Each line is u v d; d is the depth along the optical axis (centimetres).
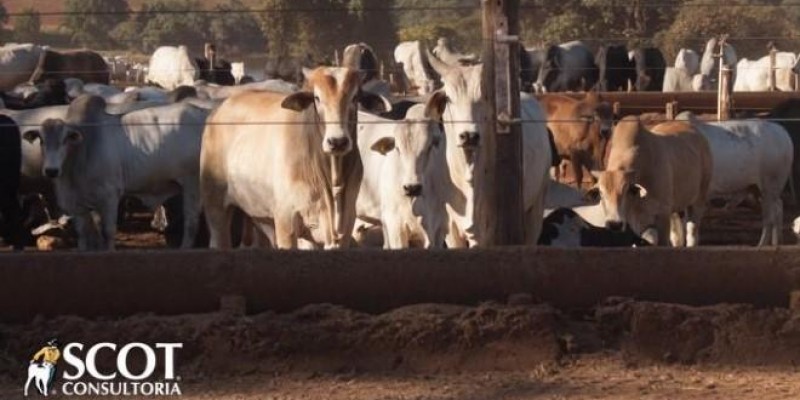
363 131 1597
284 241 1442
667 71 4681
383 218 1537
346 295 1191
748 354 1156
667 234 1939
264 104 1514
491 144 1330
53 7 9625
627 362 1145
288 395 1065
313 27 6203
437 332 1138
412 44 4925
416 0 7775
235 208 1581
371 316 1161
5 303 1182
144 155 2056
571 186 2309
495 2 1314
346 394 1065
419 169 1473
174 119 2088
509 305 1174
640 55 4559
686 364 1154
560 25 6366
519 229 1335
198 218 2108
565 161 2756
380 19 6344
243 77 3997
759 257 1205
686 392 1066
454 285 1194
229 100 1570
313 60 4416
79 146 1977
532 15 6688
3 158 1989
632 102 3278
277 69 4272
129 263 1189
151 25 8812
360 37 6291
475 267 1195
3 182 2002
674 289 1200
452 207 1516
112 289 1187
